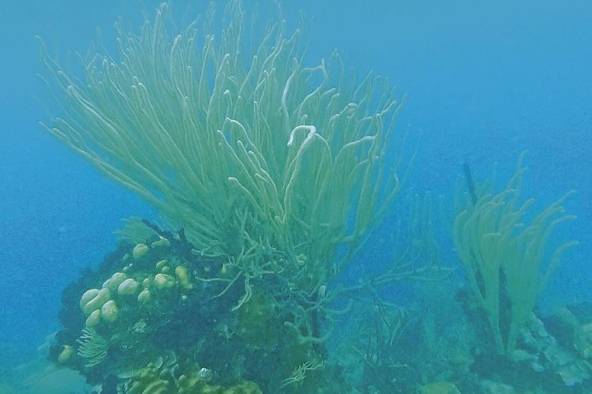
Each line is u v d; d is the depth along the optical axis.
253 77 4.93
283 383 3.81
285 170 3.68
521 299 4.94
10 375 6.20
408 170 5.12
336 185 4.00
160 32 4.75
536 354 4.93
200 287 4.00
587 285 6.56
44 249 8.97
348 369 5.16
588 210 7.95
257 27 5.56
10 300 8.13
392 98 4.84
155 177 3.96
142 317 3.87
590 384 4.66
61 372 5.54
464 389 4.75
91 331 3.92
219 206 4.04
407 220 6.88
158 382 3.56
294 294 4.18
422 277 5.35
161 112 4.29
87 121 4.63
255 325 3.80
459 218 5.29
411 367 5.05
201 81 4.22
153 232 5.09
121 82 4.53
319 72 5.80
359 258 6.31
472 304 5.45
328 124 3.82
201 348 3.76
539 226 4.96
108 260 5.07
